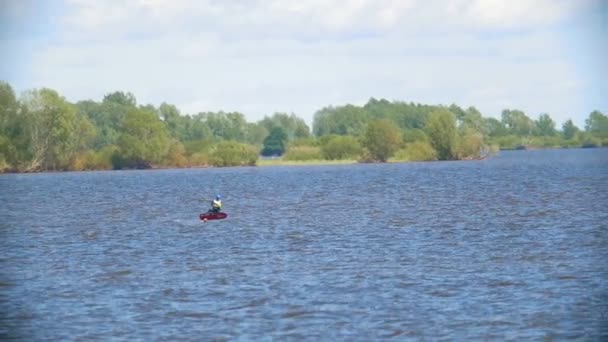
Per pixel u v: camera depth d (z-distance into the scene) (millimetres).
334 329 113062
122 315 121875
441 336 109562
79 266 162750
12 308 127188
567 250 169375
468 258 161875
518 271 147000
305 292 133500
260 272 151250
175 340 109750
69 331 114688
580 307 121312
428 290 133500
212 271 153500
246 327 114625
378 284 138750
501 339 108125
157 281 145000
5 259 173375
